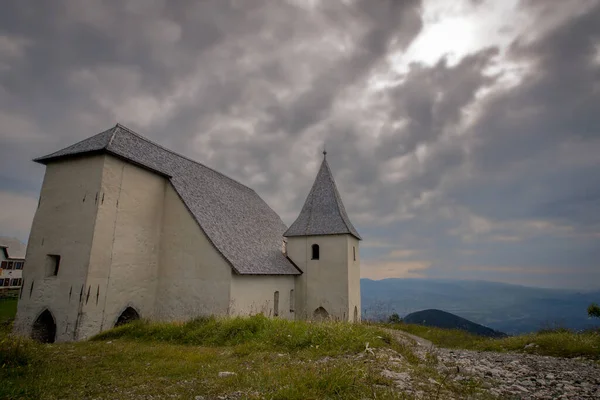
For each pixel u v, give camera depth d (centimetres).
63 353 962
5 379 668
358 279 2784
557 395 641
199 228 1936
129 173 1870
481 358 1071
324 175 2911
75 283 1598
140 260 1888
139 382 677
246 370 740
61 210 1752
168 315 1900
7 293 4184
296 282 2542
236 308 1803
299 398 514
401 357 848
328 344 951
